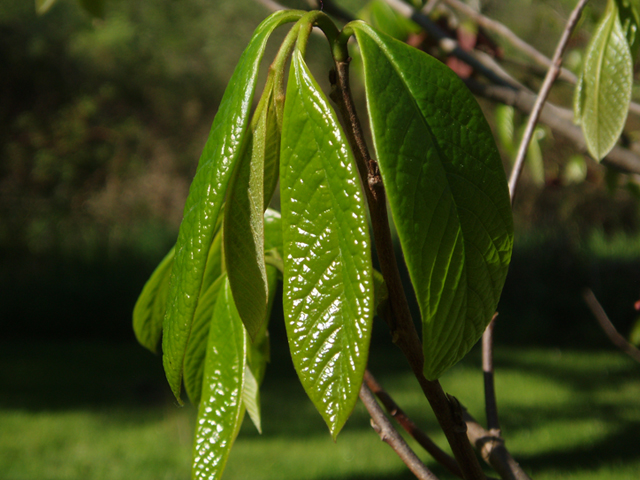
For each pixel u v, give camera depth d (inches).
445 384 301.6
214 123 18.9
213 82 641.6
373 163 19.3
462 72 60.9
